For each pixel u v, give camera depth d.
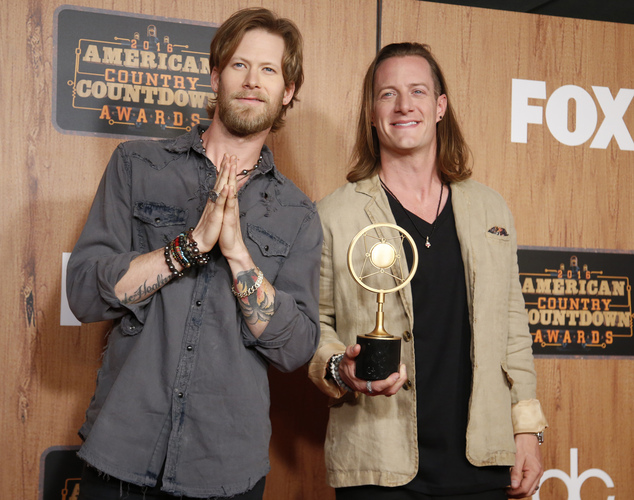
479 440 1.67
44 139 2.11
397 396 1.69
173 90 2.21
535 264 2.46
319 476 2.28
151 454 1.36
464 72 2.44
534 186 2.49
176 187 1.52
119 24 2.17
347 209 1.83
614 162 2.56
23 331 2.07
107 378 1.44
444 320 1.73
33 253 2.09
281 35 1.59
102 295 1.38
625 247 2.55
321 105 2.33
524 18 2.51
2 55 2.08
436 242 1.78
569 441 2.44
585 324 2.49
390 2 2.39
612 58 2.58
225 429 1.40
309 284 1.57
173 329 1.40
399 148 1.82
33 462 2.06
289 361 1.52
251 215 1.55
